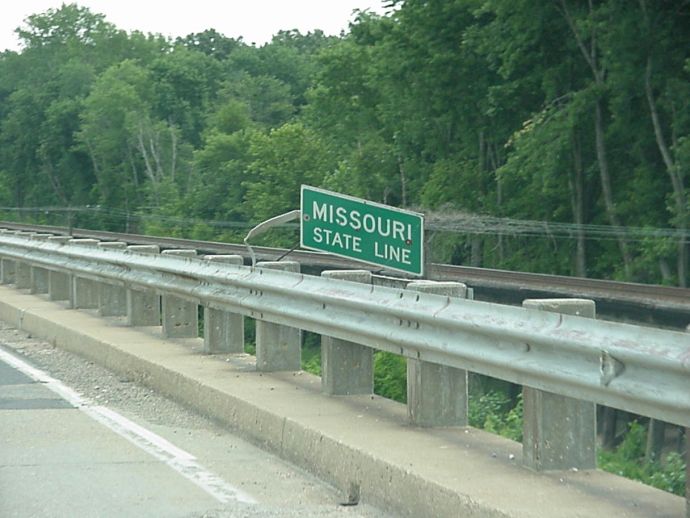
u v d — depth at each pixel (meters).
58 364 11.98
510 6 42.28
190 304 12.05
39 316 14.38
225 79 129.38
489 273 30.06
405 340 7.10
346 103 65.00
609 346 5.30
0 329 15.47
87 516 6.04
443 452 6.50
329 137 70.12
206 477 6.97
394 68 50.69
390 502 6.18
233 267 10.02
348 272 8.40
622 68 40.00
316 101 67.06
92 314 14.59
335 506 6.32
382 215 9.12
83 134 109.88
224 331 10.77
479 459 6.34
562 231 47.09
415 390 7.28
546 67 44.97
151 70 117.56
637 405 5.24
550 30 43.72
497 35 43.50
